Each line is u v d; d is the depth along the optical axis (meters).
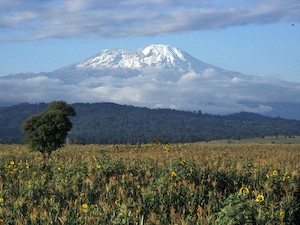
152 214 13.35
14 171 22.16
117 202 14.92
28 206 13.98
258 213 12.81
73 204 14.84
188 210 15.35
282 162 34.50
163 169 20.48
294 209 15.98
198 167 21.09
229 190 20.05
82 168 21.20
